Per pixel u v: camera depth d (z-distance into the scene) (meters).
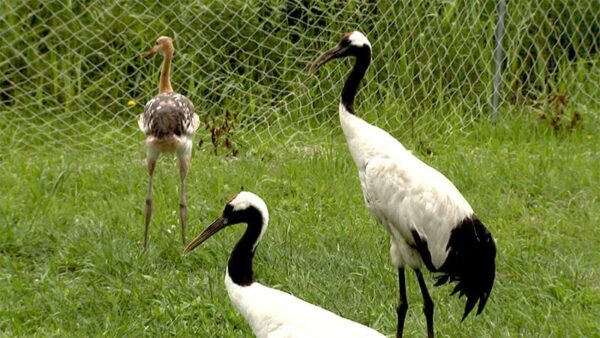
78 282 11.41
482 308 10.18
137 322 10.50
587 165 15.28
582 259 12.31
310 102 17.08
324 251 12.15
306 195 14.08
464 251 9.97
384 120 16.86
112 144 16.09
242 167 14.83
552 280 11.66
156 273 11.67
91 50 17.28
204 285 11.33
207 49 17.36
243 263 8.61
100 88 17.14
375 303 11.11
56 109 16.95
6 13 17.14
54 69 17.14
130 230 12.67
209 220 13.22
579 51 19.00
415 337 10.50
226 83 17.22
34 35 17.27
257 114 16.91
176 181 14.30
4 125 16.42
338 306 10.90
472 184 14.59
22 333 10.32
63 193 13.84
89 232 12.44
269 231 12.60
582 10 18.92
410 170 10.01
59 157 15.34
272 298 8.40
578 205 14.11
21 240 12.23
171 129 12.22
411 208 9.91
